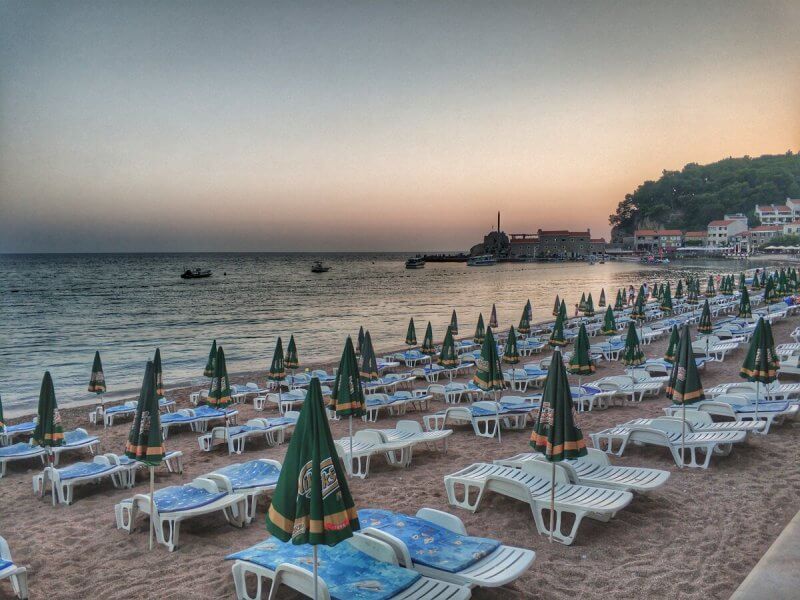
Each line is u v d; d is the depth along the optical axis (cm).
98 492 766
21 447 927
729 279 3142
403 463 816
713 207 17075
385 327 3494
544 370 1540
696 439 736
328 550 446
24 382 1978
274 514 352
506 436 975
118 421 1298
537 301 5241
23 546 586
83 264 18962
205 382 1861
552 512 532
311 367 2017
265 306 5253
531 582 456
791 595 373
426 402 1322
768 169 17200
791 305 2630
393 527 482
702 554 493
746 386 1046
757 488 646
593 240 19675
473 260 17500
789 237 12581
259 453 952
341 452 763
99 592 479
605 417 1057
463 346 2061
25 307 5234
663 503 612
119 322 4006
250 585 473
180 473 846
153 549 560
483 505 637
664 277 9044
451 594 382
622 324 2697
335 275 12362
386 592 380
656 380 1265
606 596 431
